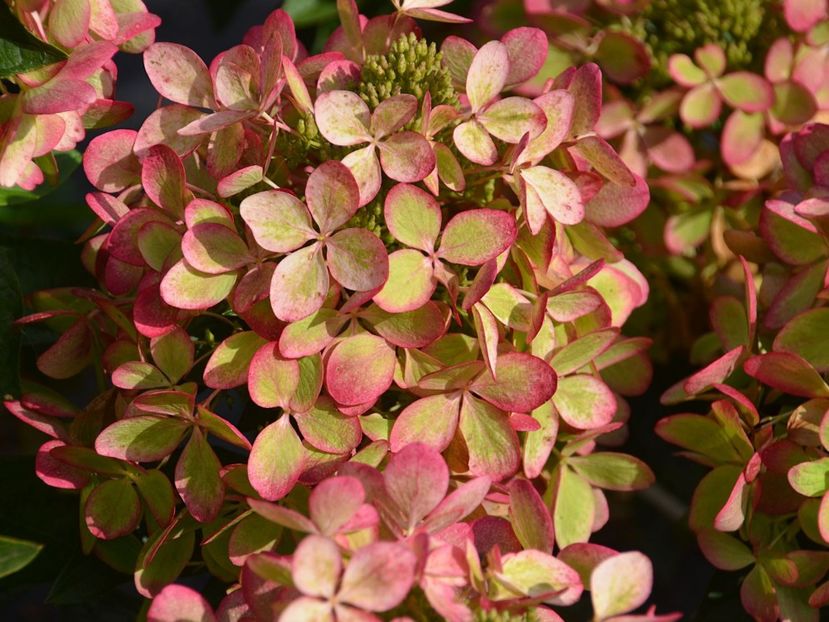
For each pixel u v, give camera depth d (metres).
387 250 0.37
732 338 0.42
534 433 0.38
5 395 0.39
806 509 0.38
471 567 0.33
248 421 0.39
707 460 0.40
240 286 0.35
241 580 0.34
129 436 0.36
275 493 0.35
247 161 0.38
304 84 0.38
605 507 0.42
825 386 0.38
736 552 0.40
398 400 0.38
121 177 0.39
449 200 0.38
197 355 0.40
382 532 0.33
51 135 0.38
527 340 0.36
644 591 0.33
